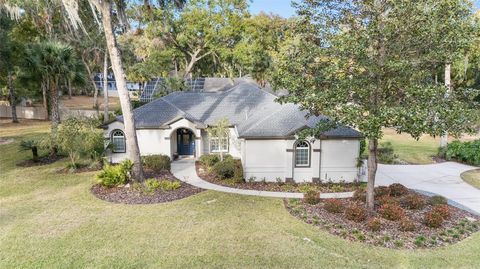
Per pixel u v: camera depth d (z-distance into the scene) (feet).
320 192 56.90
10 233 39.09
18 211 46.06
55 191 54.85
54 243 36.68
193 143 83.30
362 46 36.40
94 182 59.26
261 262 33.06
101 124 77.71
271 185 60.44
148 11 67.26
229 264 32.65
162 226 41.45
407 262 33.45
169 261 33.12
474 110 37.22
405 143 107.76
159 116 79.66
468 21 37.73
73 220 43.09
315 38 42.47
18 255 34.01
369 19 39.60
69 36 116.67
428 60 37.60
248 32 148.36
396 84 38.65
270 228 41.16
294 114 66.85
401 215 42.73
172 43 160.25
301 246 36.45
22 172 66.39
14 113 133.69
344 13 40.83
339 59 39.50
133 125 57.36
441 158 84.33
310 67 42.14
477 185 61.82
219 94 89.51
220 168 62.69
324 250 35.65
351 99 40.37
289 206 49.03
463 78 108.99
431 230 40.63
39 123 134.72
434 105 36.40
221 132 71.41
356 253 35.14
